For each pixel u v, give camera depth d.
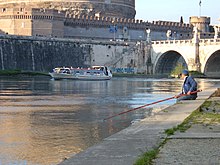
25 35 163.88
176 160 16.17
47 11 171.88
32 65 153.25
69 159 16.70
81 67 168.12
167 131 23.06
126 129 24.56
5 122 35.44
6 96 65.38
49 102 56.06
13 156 21.81
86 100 60.12
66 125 33.69
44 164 20.08
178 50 173.00
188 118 28.73
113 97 66.31
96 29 190.62
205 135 21.67
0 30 175.38
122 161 16.19
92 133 29.50
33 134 28.92
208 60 166.00
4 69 145.25
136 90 85.12
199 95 51.38
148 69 182.25
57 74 131.00
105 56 175.50
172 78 161.12
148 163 15.55
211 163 15.69
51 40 160.00
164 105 51.56
